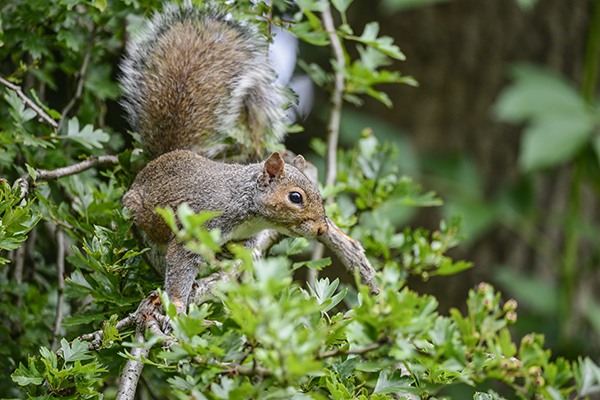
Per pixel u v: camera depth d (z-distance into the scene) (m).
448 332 5.08
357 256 8.16
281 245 9.20
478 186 15.05
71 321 7.17
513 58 16.92
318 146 10.62
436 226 15.78
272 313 4.30
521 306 15.65
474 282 15.81
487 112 16.72
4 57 9.55
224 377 4.91
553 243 16.31
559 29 17.09
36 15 8.77
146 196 8.13
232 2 9.15
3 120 9.22
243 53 9.27
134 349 6.53
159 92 8.95
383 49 8.87
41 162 8.86
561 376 5.23
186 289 7.58
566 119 13.56
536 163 13.35
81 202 8.30
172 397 8.90
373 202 9.50
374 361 5.12
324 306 5.72
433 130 16.69
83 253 8.72
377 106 16.92
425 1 12.27
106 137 8.31
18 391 8.71
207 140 9.02
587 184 16.78
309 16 8.70
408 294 4.75
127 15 9.27
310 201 8.20
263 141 9.41
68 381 6.41
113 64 10.66
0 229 6.21
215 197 8.00
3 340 8.96
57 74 11.51
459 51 16.86
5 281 8.87
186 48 9.16
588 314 13.66
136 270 7.66
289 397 5.22
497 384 12.77
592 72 14.23
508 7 16.94
